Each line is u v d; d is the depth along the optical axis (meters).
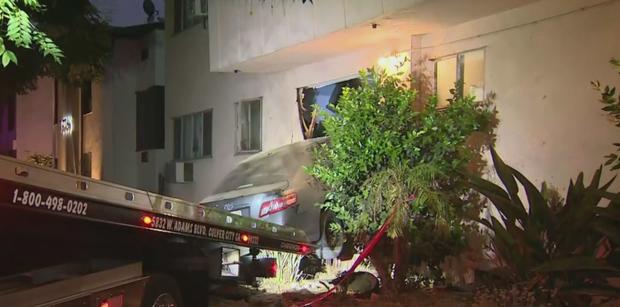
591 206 5.49
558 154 6.78
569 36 6.68
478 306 6.02
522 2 7.04
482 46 7.70
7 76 14.01
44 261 4.55
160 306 5.30
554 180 6.82
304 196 7.69
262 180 8.52
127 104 18.36
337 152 7.27
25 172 3.91
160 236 5.47
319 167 7.29
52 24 14.11
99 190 4.53
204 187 14.41
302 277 7.99
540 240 5.83
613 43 6.27
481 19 7.72
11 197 3.81
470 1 6.98
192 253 5.95
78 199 4.33
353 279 7.12
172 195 15.84
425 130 6.95
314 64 10.80
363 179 7.17
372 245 6.58
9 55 6.46
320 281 7.64
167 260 5.67
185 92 15.39
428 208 6.88
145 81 17.64
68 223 4.47
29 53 13.56
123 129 18.47
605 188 5.71
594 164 6.42
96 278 4.66
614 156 5.77
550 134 6.87
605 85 6.33
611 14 6.29
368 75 8.12
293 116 11.38
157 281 5.27
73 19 14.53
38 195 4.00
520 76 7.21
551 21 6.87
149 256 5.50
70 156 21.75
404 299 6.69
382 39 8.95
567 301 5.61
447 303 6.45
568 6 6.68
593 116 6.43
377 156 6.99
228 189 8.81
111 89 18.67
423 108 7.79
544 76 6.94
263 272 7.00
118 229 4.98
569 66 6.68
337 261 8.27
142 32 18.06
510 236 6.07
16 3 7.52
